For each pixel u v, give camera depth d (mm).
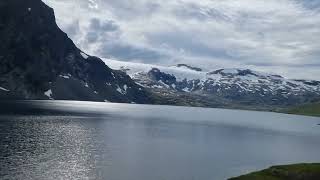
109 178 81250
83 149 113938
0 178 75375
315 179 82375
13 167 84750
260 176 80938
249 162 112250
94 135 149000
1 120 175125
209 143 151875
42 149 108500
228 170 98125
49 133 142875
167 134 176000
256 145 153875
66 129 160750
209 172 94312
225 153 127500
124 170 89562
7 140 119500
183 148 132750
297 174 83000
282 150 142250
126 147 124625
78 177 80375
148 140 147750
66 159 97188
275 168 85500
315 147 156000
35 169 84438
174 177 86562
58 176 80000
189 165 101562
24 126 157875
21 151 103312
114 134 158875
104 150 115312
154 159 106875
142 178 83438
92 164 93688
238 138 178125
